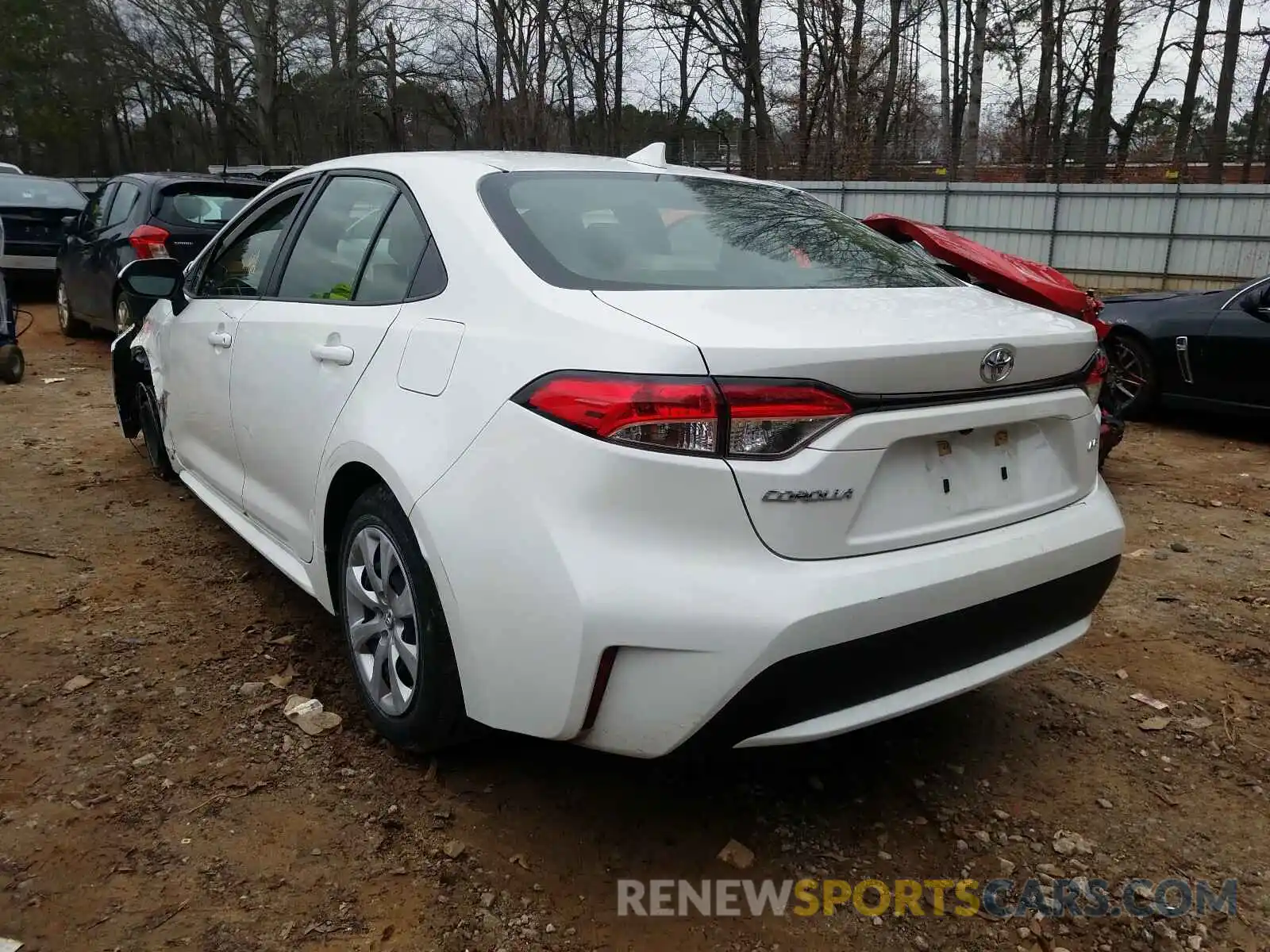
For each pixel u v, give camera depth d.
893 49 30.02
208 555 4.11
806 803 2.60
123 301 8.41
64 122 42.03
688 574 1.95
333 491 2.76
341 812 2.46
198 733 2.78
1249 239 19.20
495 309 2.32
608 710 2.05
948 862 2.39
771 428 1.95
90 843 2.31
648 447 1.94
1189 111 30.70
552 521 2.02
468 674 2.24
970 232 21.83
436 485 2.26
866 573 2.05
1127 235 20.33
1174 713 3.12
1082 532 2.50
